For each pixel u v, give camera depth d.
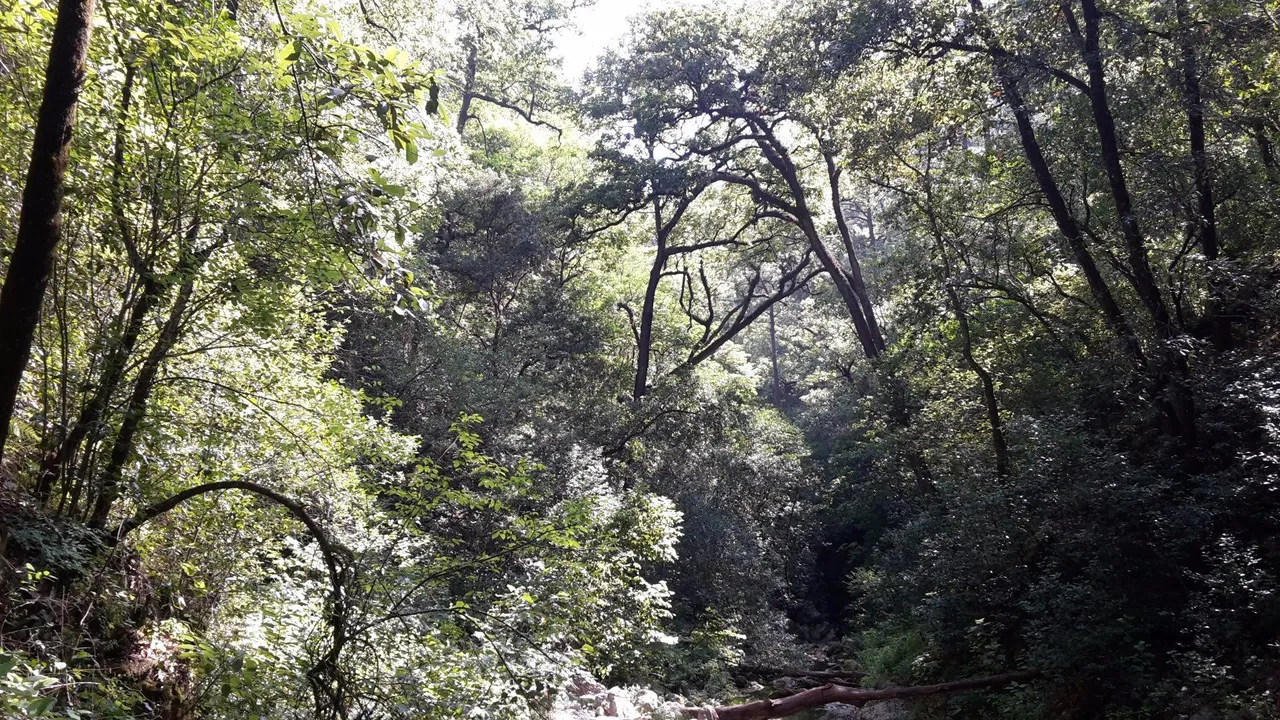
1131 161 15.34
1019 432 14.45
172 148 6.09
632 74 24.89
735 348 33.16
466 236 25.97
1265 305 13.55
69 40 4.32
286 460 7.59
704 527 20.94
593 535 10.81
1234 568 10.93
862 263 34.56
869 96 17.72
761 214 26.16
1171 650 11.24
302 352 8.46
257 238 6.23
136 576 6.91
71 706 4.83
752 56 23.78
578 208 25.00
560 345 25.00
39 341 6.04
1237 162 14.34
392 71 4.66
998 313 18.36
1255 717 9.52
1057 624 12.23
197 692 6.36
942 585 14.83
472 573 8.02
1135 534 12.27
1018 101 15.28
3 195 5.78
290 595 6.87
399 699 5.48
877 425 21.56
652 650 15.88
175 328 6.52
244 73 6.09
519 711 6.14
